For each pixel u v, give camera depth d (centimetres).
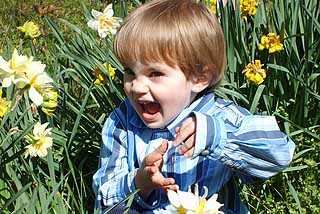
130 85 258
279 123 356
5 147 292
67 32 576
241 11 367
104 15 343
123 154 278
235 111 269
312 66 370
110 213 263
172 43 249
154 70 251
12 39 532
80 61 356
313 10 373
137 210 268
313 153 344
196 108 265
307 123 362
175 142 229
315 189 333
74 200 298
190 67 254
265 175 251
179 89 254
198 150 228
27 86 244
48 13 636
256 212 328
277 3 382
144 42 249
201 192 269
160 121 260
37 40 479
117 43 257
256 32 380
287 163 250
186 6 259
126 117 281
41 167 321
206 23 257
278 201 334
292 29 376
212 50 257
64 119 339
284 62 364
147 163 243
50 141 263
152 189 262
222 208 275
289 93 363
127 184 263
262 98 360
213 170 267
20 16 620
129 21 256
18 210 252
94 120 343
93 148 340
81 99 381
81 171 324
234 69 356
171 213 206
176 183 268
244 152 243
